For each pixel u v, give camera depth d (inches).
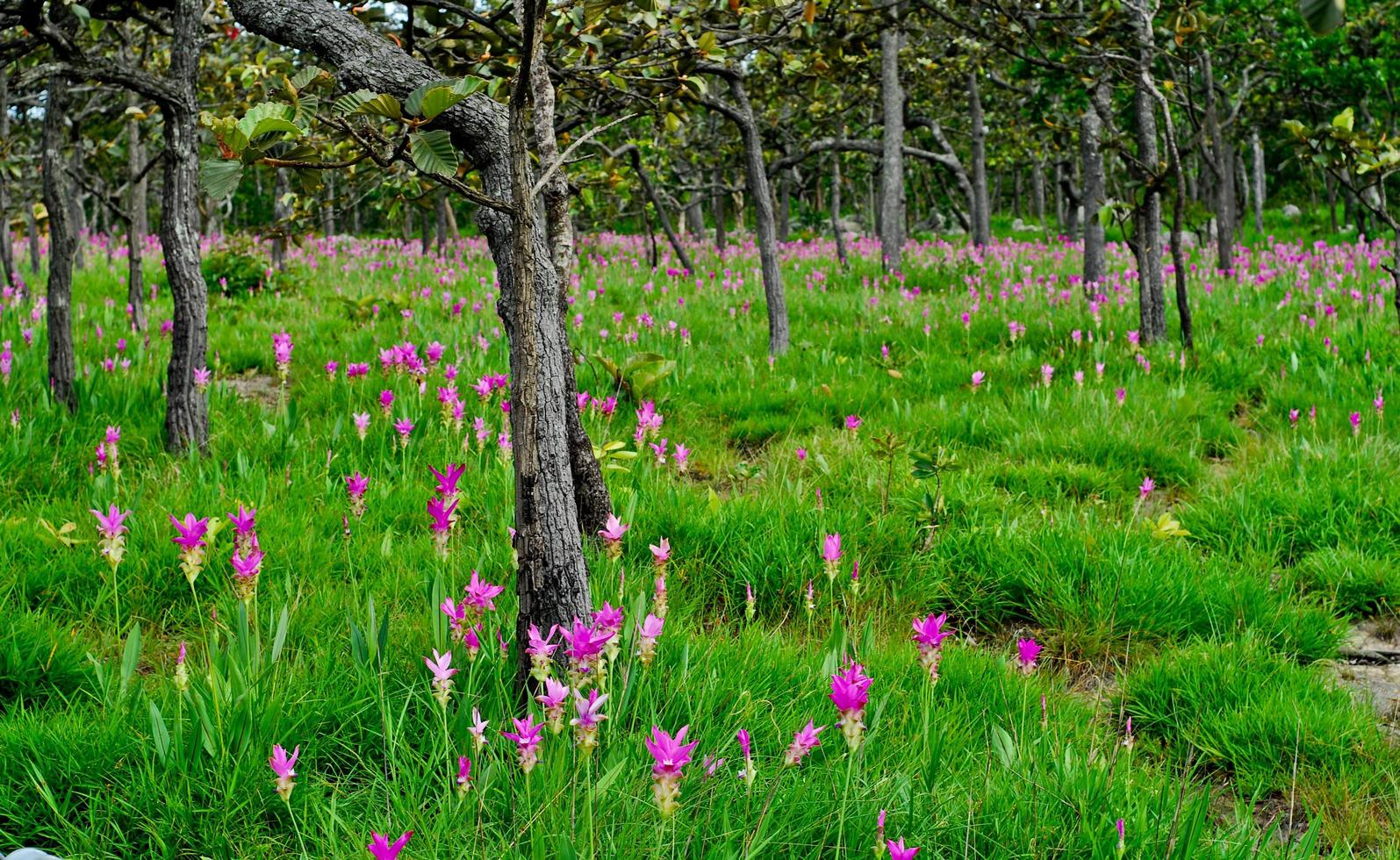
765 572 184.4
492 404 282.2
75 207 557.0
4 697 135.5
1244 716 149.5
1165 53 315.9
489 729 119.3
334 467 230.1
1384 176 277.6
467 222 1331.2
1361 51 691.4
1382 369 305.6
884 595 186.5
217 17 258.8
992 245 832.9
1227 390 312.8
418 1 192.4
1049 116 476.7
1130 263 658.8
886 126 565.9
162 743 110.7
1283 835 130.3
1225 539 215.8
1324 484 222.4
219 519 187.8
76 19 244.7
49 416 239.5
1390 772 139.8
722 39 255.4
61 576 165.3
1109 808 116.4
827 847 107.7
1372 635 184.1
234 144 101.2
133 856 105.6
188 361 233.0
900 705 140.1
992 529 205.8
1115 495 239.3
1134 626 180.7
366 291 507.2
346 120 111.0
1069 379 317.1
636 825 103.8
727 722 126.1
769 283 366.3
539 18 116.6
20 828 108.3
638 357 292.2
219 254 515.8
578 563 130.2
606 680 118.3
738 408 301.6
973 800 118.2
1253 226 1189.1
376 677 127.8
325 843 103.7
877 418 289.6
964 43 460.8
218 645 121.3
